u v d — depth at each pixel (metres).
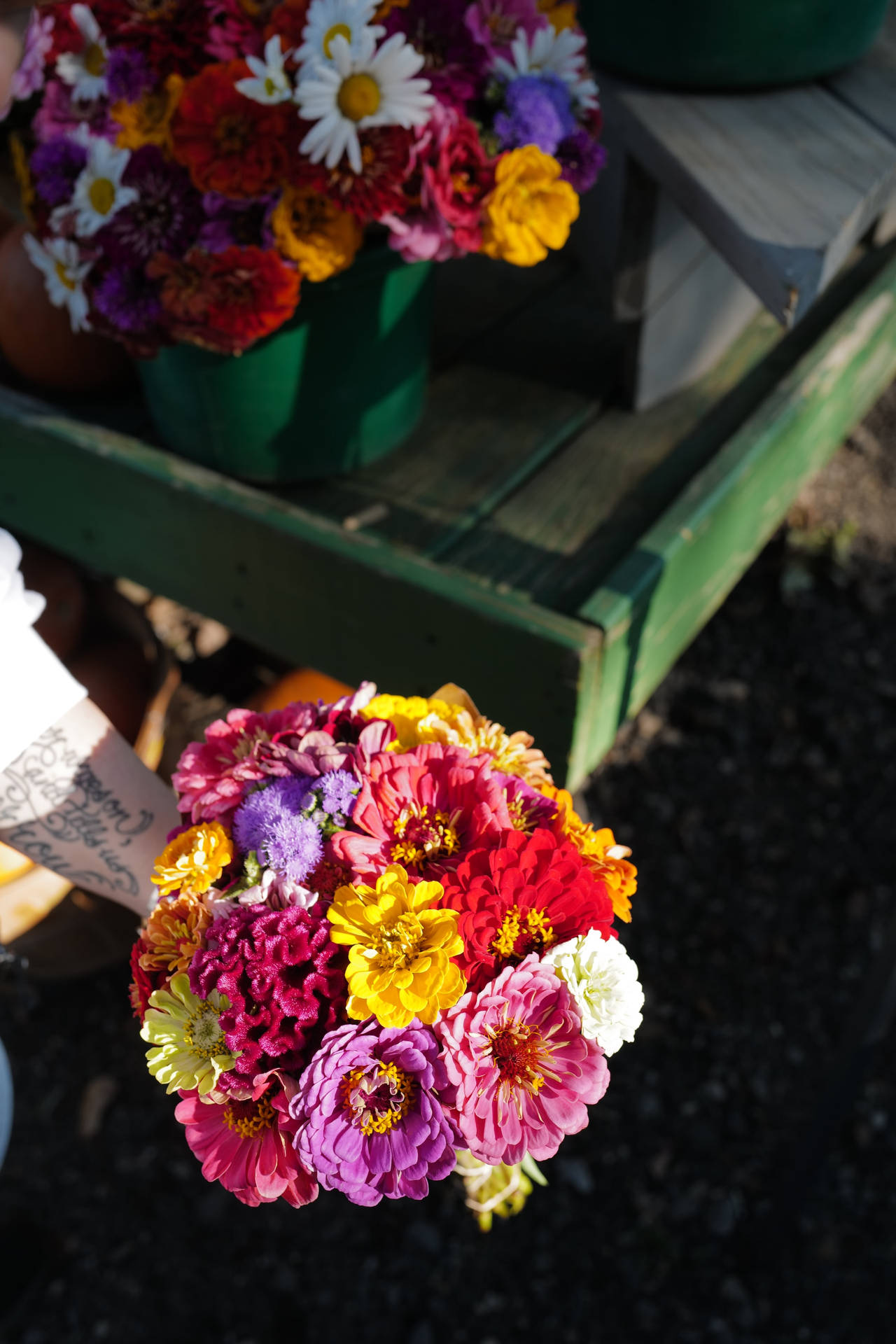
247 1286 1.52
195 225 1.10
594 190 1.58
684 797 2.13
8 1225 1.56
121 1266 1.54
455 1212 1.58
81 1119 1.70
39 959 1.63
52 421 1.46
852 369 1.70
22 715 0.70
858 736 2.23
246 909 0.62
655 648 1.38
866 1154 1.65
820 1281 1.52
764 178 1.15
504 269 1.94
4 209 1.59
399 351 1.37
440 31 1.06
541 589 1.31
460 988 0.56
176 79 1.04
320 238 1.08
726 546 1.48
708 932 1.91
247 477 1.44
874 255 1.90
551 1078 0.59
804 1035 1.78
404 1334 1.47
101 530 1.53
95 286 1.17
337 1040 0.57
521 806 0.69
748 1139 1.65
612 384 1.67
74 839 0.78
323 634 1.39
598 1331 1.47
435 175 1.05
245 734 0.73
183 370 1.29
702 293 1.56
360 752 0.67
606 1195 1.60
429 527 1.41
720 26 1.24
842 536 2.54
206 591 1.49
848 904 1.95
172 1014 0.61
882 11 1.33
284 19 1.00
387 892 0.59
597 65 1.41
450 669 1.26
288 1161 0.59
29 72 1.08
